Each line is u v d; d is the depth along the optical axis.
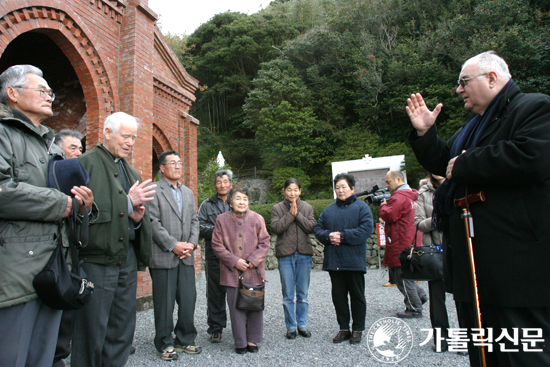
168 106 7.75
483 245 1.56
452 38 18.81
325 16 26.12
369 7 23.22
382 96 21.53
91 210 2.11
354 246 3.50
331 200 10.27
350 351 3.25
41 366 1.75
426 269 3.04
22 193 1.58
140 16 5.55
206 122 33.22
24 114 1.84
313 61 23.48
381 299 5.50
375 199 5.19
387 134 21.83
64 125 6.63
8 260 1.57
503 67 1.72
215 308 3.77
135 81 5.30
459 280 1.69
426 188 3.60
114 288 2.51
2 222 1.59
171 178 3.63
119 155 2.69
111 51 5.26
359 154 19.89
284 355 3.22
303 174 21.12
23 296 1.61
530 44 14.92
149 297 5.23
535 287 1.44
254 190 22.66
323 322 4.34
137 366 3.02
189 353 3.34
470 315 1.75
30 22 4.17
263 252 3.48
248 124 24.55
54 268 1.69
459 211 1.72
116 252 2.46
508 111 1.63
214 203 4.22
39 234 1.69
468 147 1.79
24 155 1.77
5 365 1.55
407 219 3.87
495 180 1.52
